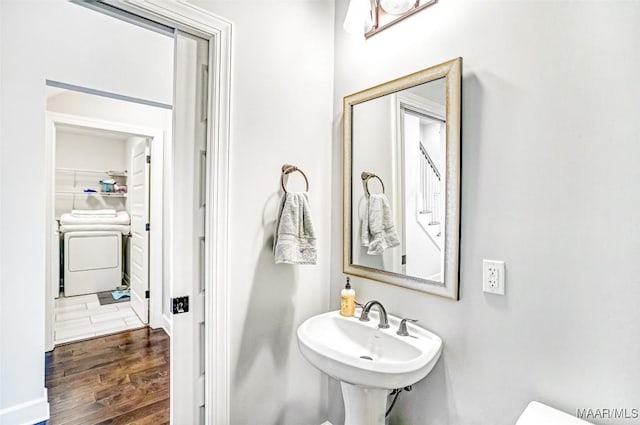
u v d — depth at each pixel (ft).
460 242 3.86
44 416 5.93
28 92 5.76
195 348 4.39
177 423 4.25
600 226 2.89
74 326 10.46
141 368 7.89
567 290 3.07
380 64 4.85
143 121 10.19
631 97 2.73
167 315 10.44
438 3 4.14
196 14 4.10
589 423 2.85
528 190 3.33
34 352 5.87
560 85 3.12
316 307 5.51
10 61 5.59
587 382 2.95
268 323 4.91
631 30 2.74
